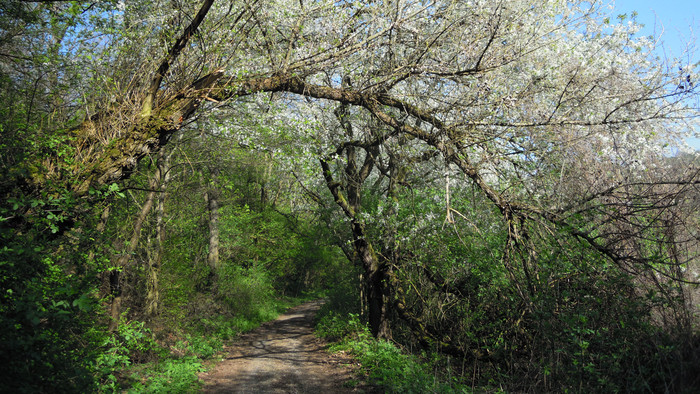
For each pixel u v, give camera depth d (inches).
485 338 361.4
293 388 320.2
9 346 166.6
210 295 625.6
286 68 307.0
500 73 319.9
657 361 207.5
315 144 408.2
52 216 196.1
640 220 263.1
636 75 330.0
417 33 331.6
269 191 904.3
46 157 232.2
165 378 312.3
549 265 279.6
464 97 327.0
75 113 328.8
